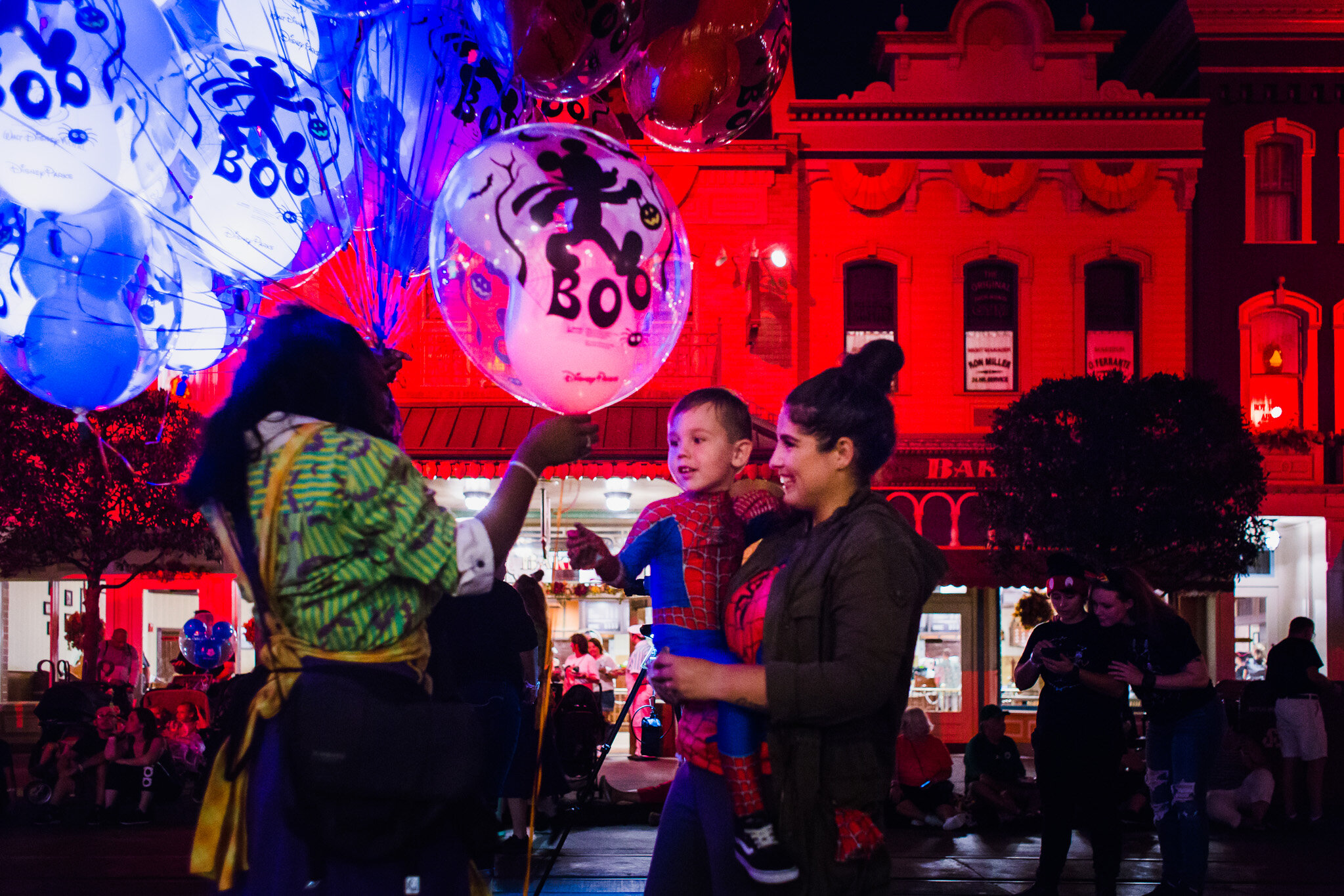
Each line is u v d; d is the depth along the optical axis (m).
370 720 2.16
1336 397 18.09
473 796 2.33
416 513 2.23
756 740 2.52
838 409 2.57
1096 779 5.69
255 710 2.23
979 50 18.38
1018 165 18.03
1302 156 18.27
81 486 12.60
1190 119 18.08
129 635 22.56
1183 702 5.61
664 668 2.38
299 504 2.18
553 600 17.72
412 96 4.74
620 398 3.17
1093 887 6.84
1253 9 18.20
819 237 17.95
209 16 4.05
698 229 17.66
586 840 8.51
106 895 6.45
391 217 4.77
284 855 2.17
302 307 2.50
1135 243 18.05
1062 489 14.27
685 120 4.41
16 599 22.70
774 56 4.54
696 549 2.98
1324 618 17.75
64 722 10.30
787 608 2.45
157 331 4.36
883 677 2.34
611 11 3.81
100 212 4.06
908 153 18.03
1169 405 14.30
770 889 2.43
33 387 4.25
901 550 2.43
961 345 17.97
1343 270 18.20
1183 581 14.57
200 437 2.35
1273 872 7.50
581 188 2.95
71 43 3.51
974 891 6.69
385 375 2.54
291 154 4.22
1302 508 17.84
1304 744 9.86
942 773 9.55
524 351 2.96
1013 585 16.59
